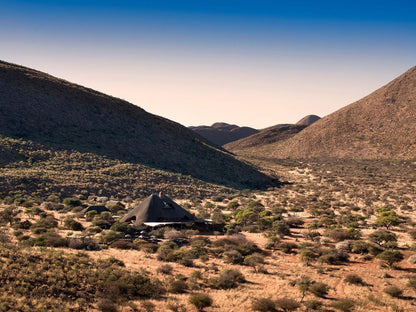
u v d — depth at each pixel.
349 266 29.73
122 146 118.06
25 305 16.72
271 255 33.22
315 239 38.84
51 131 109.62
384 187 108.38
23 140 97.25
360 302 22.05
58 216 52.25
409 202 81.44
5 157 84.50
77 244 31.95
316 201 83.12
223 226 48.53
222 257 32.12
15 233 35.56
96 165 96.44
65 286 19.89
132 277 22.77
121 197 79.50
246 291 23.19
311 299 22.33
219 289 23.61
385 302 22.28
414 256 30.03
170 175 103.75
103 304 18.34
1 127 101.06
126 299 20.27
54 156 94.38
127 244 33.78
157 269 26.16
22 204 60.16
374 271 28.39
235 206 70.06
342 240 38.38
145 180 93.44
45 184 74.44
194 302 19.66
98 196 76.31
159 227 43.06
